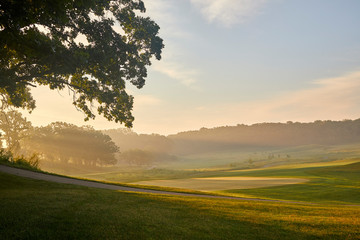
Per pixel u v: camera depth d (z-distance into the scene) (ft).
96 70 81.00
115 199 40.52
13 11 33.76
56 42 61.57
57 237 21.06
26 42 39.47
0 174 51.42
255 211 37.76
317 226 29.50
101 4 77.97
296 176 163.63
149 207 35.73
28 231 21.72
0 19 33.78
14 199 33.24
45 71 77.46
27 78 78.13
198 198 50.42
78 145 389.80
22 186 45.98
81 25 71.87
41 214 26.81
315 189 102.01
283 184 122.93
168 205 38.37
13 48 38.58
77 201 35.58
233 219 31.35
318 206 49.78
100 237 21.71
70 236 21.43
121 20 84.38
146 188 69.36
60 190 45.52
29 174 61.98
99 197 41.01
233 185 127.65
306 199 81.35
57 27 69.46
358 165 191.83
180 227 26.40
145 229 24.86
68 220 25.39
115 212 30.55
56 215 26.86
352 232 27.25
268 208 40.86
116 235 22.47
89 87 87.20
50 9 36.22
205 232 25.43
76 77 86.07
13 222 23.61
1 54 47.55
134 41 88.33
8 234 20.92
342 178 139.64
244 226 28.50
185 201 43.11
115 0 84.17
